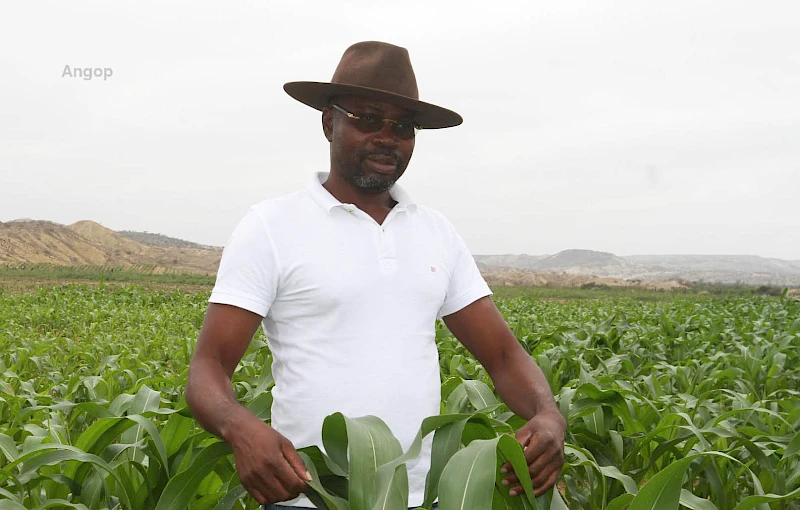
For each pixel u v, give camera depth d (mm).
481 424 2293
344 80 2154
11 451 2932
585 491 4211
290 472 1816
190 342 7898
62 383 5648
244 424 1870
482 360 2379
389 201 2312
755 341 8703
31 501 2939
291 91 2293
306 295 2025
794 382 6949
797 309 16578
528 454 1986
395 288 2078
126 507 2779
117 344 8727
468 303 2324
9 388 4801
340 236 2068
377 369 2020
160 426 4039
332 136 2277
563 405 3738
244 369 5590
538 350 7191
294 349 2053
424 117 2283
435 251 2211
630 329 9266
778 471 3510
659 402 4781
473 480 1789
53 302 19875
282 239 2043
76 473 2834
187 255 142625
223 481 2934
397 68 2158
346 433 2020
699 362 7473
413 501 2105
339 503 1961
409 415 2061
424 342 2133
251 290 2020
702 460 3645
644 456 4113
